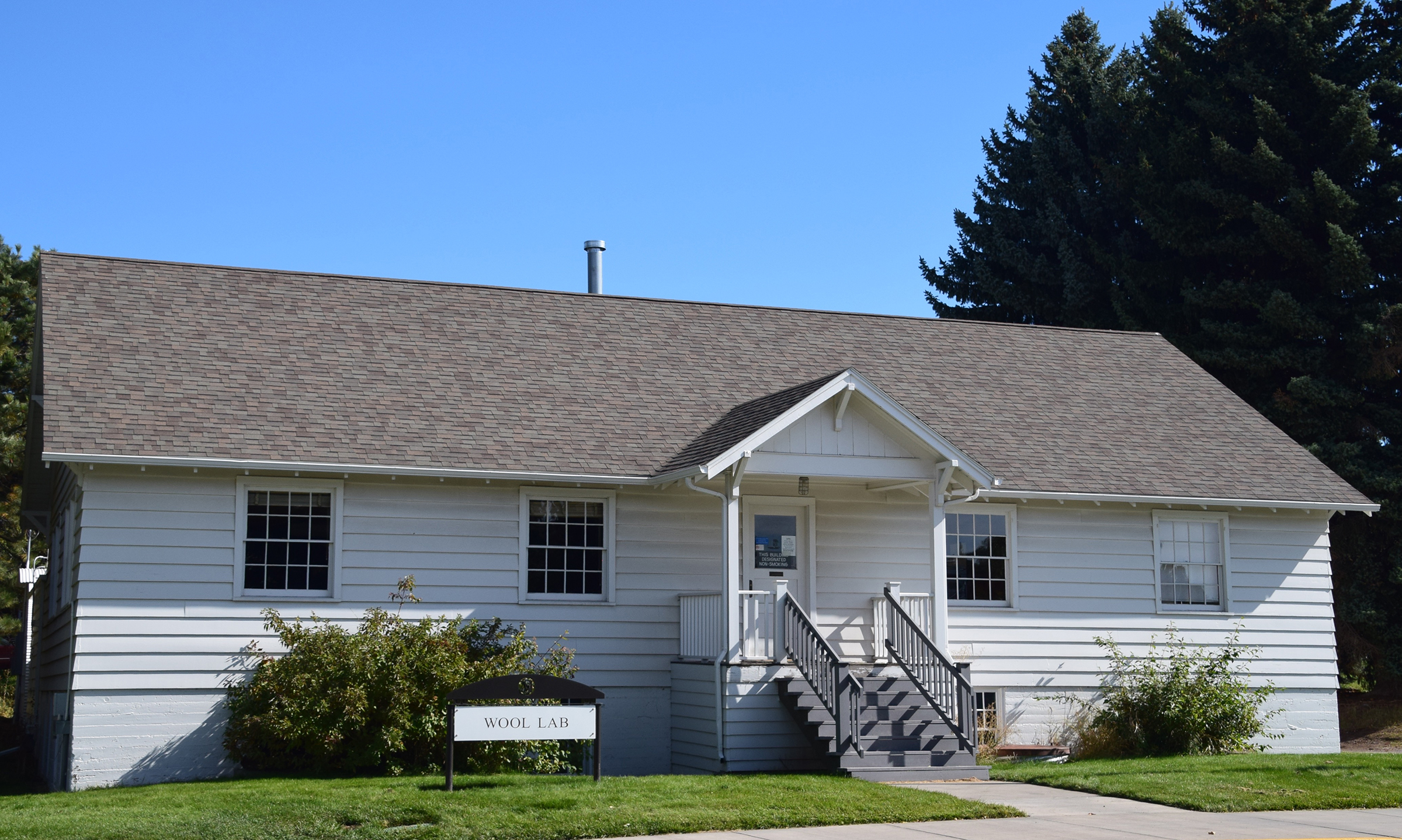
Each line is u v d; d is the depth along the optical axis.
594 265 26.00
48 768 19.67
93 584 16.05
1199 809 13.44
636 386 20.50
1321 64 32.81
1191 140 34.59
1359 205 31.31
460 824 11.48
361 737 15.45
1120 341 26.05
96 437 15.97
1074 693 20.42
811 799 13.09
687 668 18.14
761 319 23.62
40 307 18.69
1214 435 22.95
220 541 16.72
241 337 19.05
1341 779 15.53
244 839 10.91
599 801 12.67
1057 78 44.84
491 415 18.80
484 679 15.50
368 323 20.36
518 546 18.16
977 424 21.38
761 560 19.38
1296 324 31.09
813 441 17.48
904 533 20.19
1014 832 11.73
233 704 16.17
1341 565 30.48
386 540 17.52
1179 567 21.45
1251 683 21.31
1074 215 41.75
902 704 17.28
